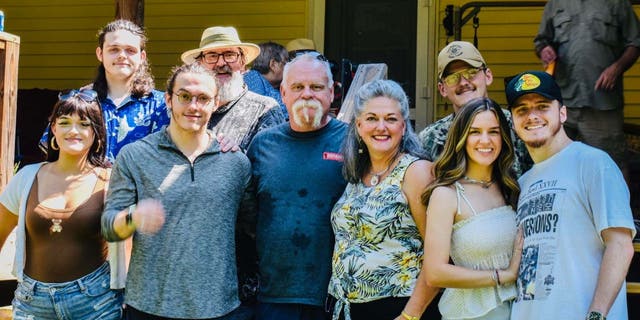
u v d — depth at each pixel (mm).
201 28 8453
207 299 3100
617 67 4645
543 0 7625
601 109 4699
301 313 3230
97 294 3266
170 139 3266
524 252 2859
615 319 2744
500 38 7852
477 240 2910
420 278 2957
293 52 6418
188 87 3188
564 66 4828
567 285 2707
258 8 8391
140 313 3113
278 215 3281
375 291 3029
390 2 8359
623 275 2656
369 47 8406
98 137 3408
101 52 3881
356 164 3172
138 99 3881
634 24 4742
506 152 3027
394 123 3080
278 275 3244
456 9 7707
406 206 3053
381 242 3047
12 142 4266
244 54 4086
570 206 2773
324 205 3266
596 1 4742
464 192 2980
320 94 3328
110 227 3049
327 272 3240
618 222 2674
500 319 2914
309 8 8312
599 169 2756
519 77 2957
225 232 3203
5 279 4004
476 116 2969
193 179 3195
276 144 3420
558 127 2918
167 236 3129
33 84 8719
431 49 8125
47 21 8711
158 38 8500
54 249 3244
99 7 8617
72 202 3289
